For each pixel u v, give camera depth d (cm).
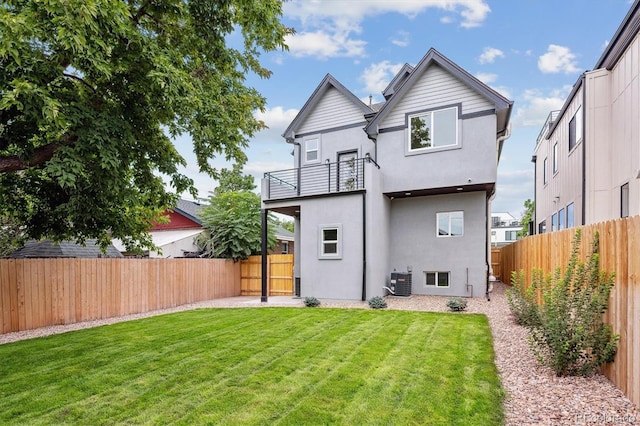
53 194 872
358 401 410
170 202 986
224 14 818
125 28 576
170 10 756
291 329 775
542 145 1839
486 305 1033
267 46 953
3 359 602
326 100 1502
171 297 1260
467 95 1166
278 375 498
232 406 405
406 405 397
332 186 1398
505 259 1666
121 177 724
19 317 851
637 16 845
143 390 459
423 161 1216
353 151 1427
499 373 487
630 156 902
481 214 1225
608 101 1040
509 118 1200
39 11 502
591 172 1056
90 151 611
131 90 704
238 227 1581
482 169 1134
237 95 948
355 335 706
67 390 464
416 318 855
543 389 427
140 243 1227
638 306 375
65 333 813
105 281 1038
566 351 457
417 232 1312
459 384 450
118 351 639
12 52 477
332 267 1188
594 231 490
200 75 862
